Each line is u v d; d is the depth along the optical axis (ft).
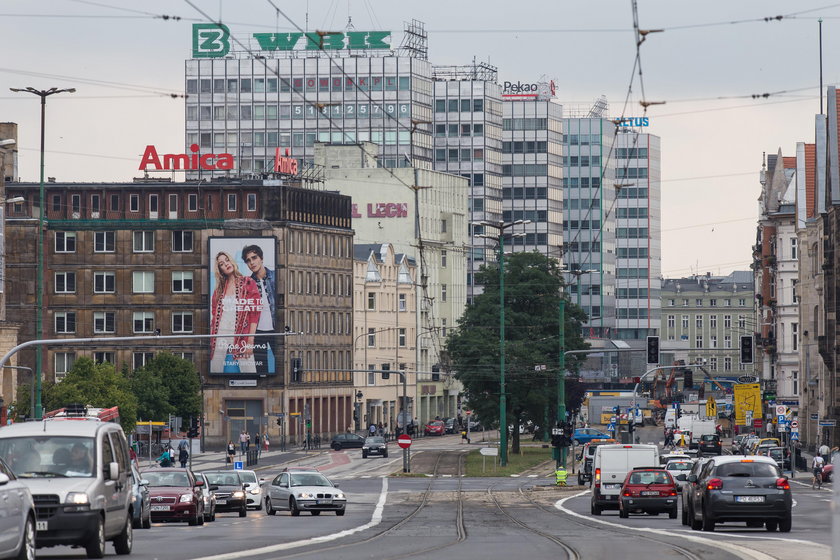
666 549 176.45
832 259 603.26
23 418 488.02
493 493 401.70
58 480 154.61
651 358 524.52
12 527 124.26
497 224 567.18
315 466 617.62
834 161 609.42
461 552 173.27
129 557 160.76
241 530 231.50
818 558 157.38
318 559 159.12
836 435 594.65
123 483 165.89
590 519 272.51
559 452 490.49
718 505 217.36
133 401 606.96
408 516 288.30
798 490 410.52
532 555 167.63
